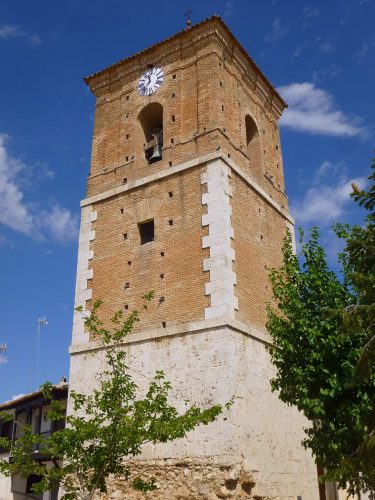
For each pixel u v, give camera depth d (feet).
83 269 71.20
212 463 52.08
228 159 67.87
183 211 66.08
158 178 69.97
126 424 43.21
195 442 53.78
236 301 60.23
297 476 61.31
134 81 81.15
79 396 48.34
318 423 48.34
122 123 79.15
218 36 75.56
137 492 55.06
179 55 77.66
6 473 45.75
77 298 69.77
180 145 71.10
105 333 51.42
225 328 56.85
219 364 55.62
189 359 57.62
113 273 68.49
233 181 67.97
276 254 74.08
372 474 38.17
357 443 43.78
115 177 75.36
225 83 75.05
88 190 77.05
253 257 67.26
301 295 51.03
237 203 67.41
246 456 53.42
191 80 75.10
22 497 93.76
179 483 53.11
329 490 66.80
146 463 55.77
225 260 60.54
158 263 65.21
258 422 57.16
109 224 72.02
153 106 77.97
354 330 39.58
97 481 43.14
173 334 59.62
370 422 43.73
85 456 44.24
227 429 52.65
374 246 39.22
